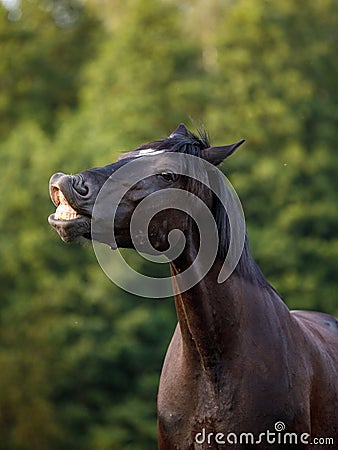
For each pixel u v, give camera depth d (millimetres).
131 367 17984
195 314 3867
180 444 4016
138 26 23109
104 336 18000
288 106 22406
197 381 3953
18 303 18734
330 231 20906
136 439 17344
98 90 22656
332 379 4258
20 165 19891
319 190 21297
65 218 3578
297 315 4816
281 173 20703
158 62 22562
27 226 19359
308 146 22766
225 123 21484
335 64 24656
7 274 19219
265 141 21766
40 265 18891
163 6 23875
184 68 23141
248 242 4098
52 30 28031
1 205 19484
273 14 24250
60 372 17875
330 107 23406
